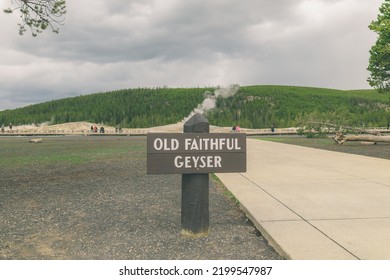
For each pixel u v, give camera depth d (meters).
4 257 4.32
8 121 158.88
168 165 4.73
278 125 120.06
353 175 9.70
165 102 176.50
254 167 11.63
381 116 94.38
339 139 23.78
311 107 153.38
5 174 11.12
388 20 27.06
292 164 12.43
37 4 10.98
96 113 158.38
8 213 6.31
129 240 4.84
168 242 4.73
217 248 4.49
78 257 4.29
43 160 15.48
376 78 29.56
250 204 6.36
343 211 5.83
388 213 5.69
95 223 5.64
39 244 4.76
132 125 137.88
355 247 4.21
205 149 4.80
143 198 7.40
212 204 6.82
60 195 7.79
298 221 5.27
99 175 10.74
